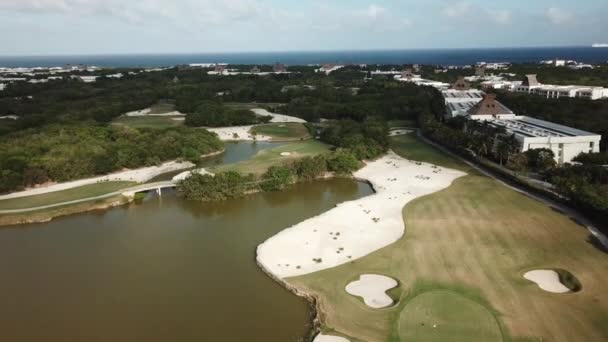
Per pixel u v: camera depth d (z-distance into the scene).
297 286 78.94
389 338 64.69
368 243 95.62
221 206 126.31
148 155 162.88
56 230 110.75
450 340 63.78
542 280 79.38
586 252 88.81
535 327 66.00
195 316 72.56
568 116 186.50
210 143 186.25
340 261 87.81
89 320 72.50
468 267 84.19
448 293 75.38
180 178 142.25
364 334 65.69
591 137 143.88
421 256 88.88
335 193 135.38
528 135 149.50
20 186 134.62
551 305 71.25
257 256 90.88
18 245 102.38
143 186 133.25
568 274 80.12
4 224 114.12
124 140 171.75
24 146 154.38
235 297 77.69
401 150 182.62
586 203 104.75
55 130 176.38
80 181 144.25
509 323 67.06
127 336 68.00
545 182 129.12
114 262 93.00
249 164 158.88
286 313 72.62
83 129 179.00
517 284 77.62
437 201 120.50
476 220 106.31
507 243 93.75
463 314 69.50
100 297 79.31
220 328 69.19
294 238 98.94
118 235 107.25
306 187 141.50
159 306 75.81
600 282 77.56
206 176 135.75
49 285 83.94
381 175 148.12
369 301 74.06
